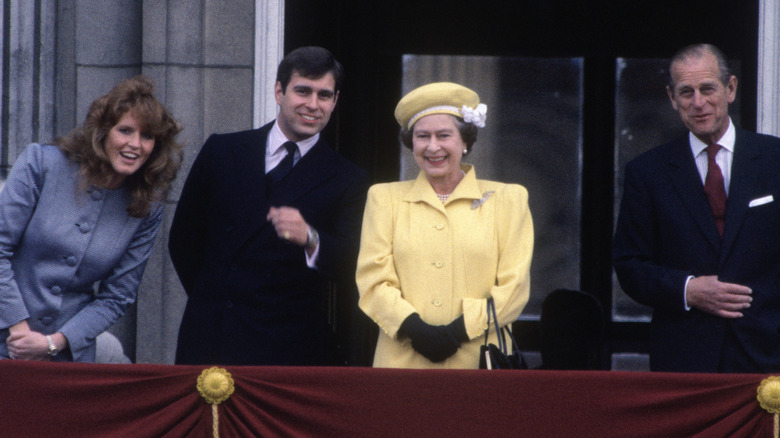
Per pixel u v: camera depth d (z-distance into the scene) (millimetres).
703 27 29078
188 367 15336
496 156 29344
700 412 14953
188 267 18594
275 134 18250
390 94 29500
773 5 21875
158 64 22750
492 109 29422
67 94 23234
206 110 22797
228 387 15219
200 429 15328
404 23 29500
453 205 17078
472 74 29500
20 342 16516
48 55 22953
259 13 22844
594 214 29094
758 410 14945
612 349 28438
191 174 18391
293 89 17719
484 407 15070
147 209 17188
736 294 17047
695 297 17219
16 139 22609
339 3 29094
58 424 15297
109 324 17359
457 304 16719
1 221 16719
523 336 28906
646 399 14961
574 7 29375
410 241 16906
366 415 15148
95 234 17078
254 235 17625
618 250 18375
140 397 15312
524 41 29438
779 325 17219
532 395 15055
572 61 29391
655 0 29234
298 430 15227
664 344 17734
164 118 16953
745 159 17719
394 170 29391
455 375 15133
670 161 18094
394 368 15211
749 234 17375
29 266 16906
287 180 17906
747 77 28812
